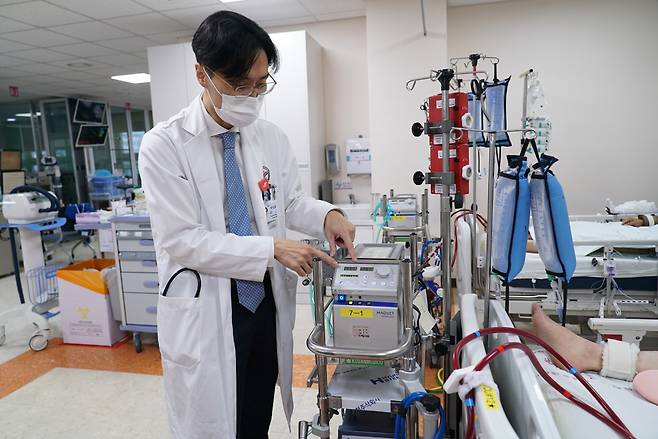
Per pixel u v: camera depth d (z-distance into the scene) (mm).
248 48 1042
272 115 4016
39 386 2557
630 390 1230
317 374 1184
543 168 1337
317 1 3871
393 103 3988
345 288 1135
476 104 2135
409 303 1138
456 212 2135
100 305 3086
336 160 4430
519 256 1347
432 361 2283
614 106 3994
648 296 2396
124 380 2611
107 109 8711
